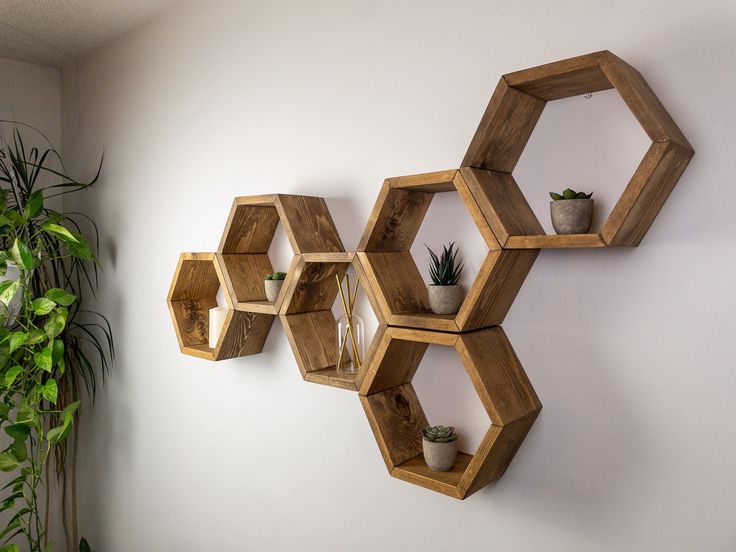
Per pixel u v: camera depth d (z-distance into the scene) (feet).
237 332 6.39
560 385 4.32
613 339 4.05
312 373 5.40
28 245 8.84
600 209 4.09
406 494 5.33
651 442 3.89
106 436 9.43
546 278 4.38
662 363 3.84
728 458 3.59
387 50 5.42
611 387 4.07
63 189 10.23
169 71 8.00
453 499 4.98
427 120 5.12
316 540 6.18
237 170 7.01
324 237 5.80
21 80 9.95
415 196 4.97
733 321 3.57
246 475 6.99
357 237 5.73
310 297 5.73
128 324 8.86
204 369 7.55
